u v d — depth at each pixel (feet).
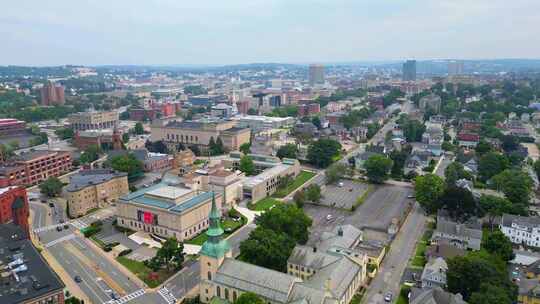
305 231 622.13
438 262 519.19
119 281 534.78
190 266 572.92
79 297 496.23
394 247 624.18
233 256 589.32
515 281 511.81
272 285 430.20
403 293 492.13
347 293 466.70
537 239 636.48
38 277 453.99
